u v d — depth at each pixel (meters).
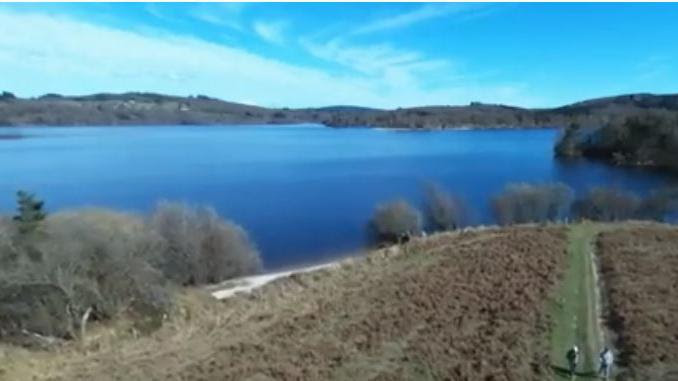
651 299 30.89
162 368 28.22
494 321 29.36
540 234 48.81
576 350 23.47
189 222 53.25
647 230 48.50
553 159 138.12
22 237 41.25
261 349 28.88
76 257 40.31
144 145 196.12
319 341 29.11
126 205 79.44
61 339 37.47
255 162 144.25
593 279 35.53
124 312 41.69
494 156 154.00
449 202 72.25
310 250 62.06
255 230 69.88
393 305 33.56
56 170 121.31
